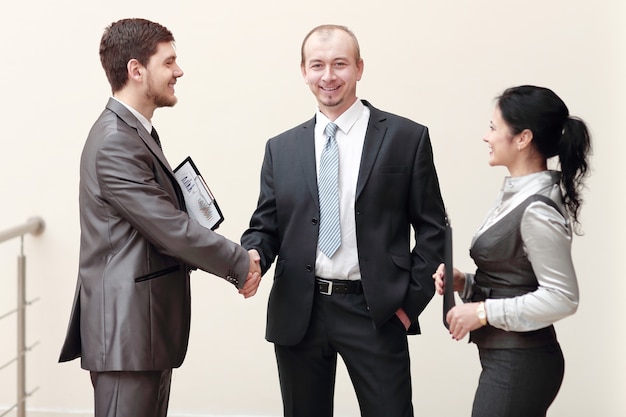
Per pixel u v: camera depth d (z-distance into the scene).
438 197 2.71
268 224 2.76
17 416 3.62
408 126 2.67
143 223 2.40
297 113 3.74
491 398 2.11
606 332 3.70
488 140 2.20
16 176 3.82
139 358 2.41
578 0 3.61
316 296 2.63
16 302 3.86
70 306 3.84
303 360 2.69
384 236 2.60
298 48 3.71
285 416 2.78
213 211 2.64
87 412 3.87
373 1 3.67
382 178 2.60
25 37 3.78
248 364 3.84
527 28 3.63
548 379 2.11
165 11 3.74
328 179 2.62
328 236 2.59
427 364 3.79
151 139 2.53
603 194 3.66
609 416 3.71
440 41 3.66
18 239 3.83
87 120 3.79
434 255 2.65
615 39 3.60
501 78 3.66
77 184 3.81
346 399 3.83
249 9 3.71
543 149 2.13
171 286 2.52
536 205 2.05
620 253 3.67
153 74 2.54
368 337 2.60
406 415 2.62
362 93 3.72
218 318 3.83
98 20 3.76
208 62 3.75
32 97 3.79
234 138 3.76
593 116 3.64
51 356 3.86
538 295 2.02
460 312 2.10
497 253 2.12
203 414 3.86
